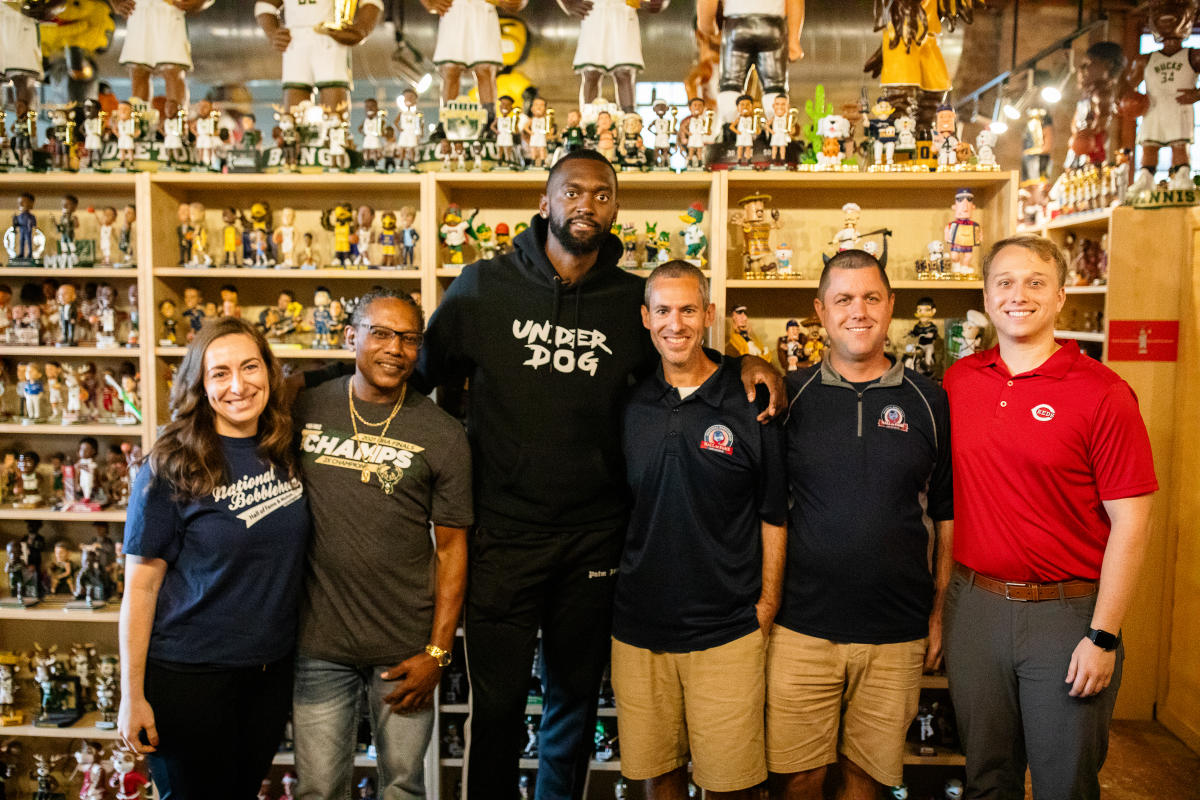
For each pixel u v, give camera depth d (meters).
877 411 1.93
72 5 3.73
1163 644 3.40
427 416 1.93
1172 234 3.29
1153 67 3.73
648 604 1.99
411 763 1.95
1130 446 1.77
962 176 2.67
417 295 2.95
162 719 1.76
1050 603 1.84
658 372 2.07
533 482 2.04
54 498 2.90
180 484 1.69
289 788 2.76
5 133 2.81
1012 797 1.98
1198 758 3.13
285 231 2.83
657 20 4.43
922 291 2.96
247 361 1.71
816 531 1.94
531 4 4.48
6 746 2.91
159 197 2.76
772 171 2.67
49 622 3.04
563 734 2.24
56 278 2.95
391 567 1.86
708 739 1.96
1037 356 1.90
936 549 2.12
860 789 2.03
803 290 2.97
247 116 2.81
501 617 2.08
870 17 4.27
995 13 4.80
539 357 2.06
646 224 2.94
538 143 2.75
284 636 1.82
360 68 4.56
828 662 1.96
